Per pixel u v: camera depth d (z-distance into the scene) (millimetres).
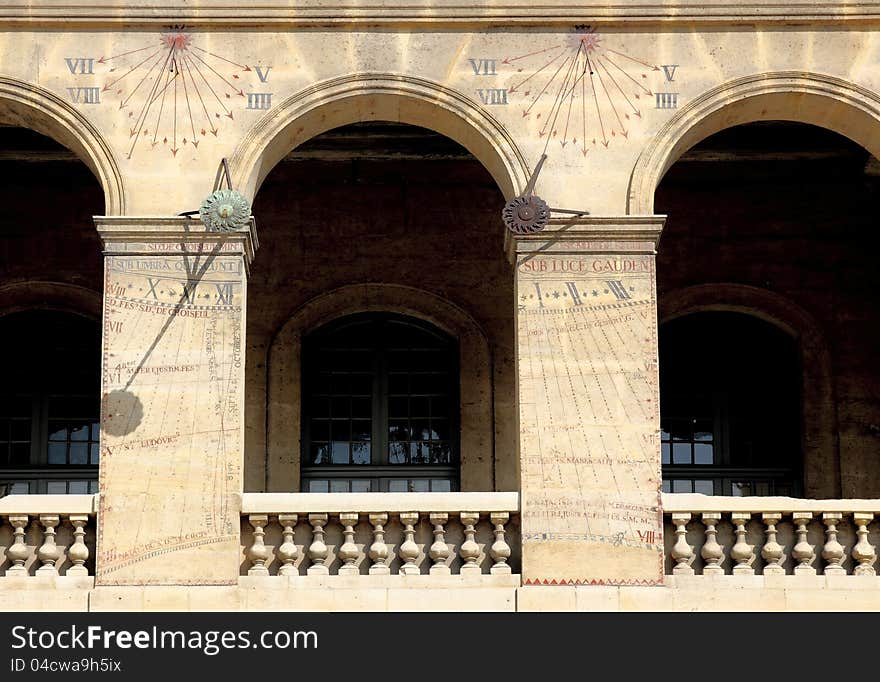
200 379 18062
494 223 23484
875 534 18156
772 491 23312
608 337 18234
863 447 22969
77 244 23344
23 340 23438
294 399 22750
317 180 23547
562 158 18719
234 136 18734
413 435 23125
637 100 18875
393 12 18969
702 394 23562
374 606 17578
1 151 23016
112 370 18047
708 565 17969
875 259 23531
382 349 23359
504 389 22891
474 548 17891
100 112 18750
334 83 18891
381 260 23328
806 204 23734
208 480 17828
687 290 23406
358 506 17953
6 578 17625
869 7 19000
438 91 18891
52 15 18875
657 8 18984
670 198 23750
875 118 18891
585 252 18375
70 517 17828
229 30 18984
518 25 19016
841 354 23281
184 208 18547
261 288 23125
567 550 17781
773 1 19031
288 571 17781
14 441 23203
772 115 19250
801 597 17688
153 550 17656
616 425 18062
